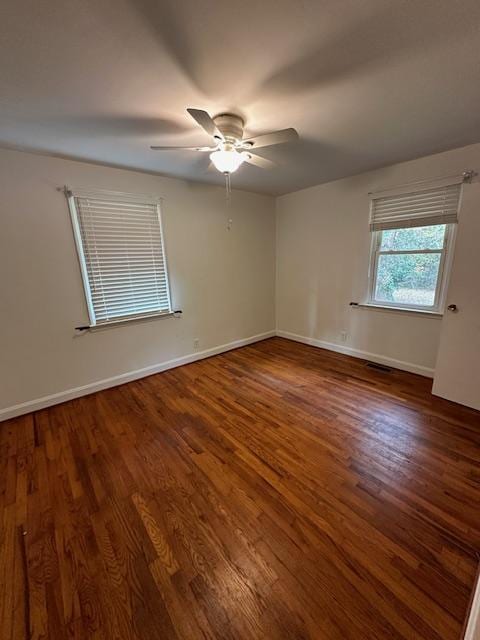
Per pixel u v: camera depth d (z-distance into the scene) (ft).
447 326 8.18
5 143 7.05
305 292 13.85
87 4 3.25
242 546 4.40
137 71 4.41
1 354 7.95
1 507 5.23
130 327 10.30
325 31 3.70
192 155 8.07
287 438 6.99
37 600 3.80
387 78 4.74
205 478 5.80
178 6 3.30
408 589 3.76
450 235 8.91
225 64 4.30
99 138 6.84
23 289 8.07
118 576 4.04
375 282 11.16
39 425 7.83
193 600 3.72
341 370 10.94
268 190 12.89
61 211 8.38
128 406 8.74
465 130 6.86
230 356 12.92
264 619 3.50
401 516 4.82
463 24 3.61
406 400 8.58
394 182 9.67
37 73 4.40
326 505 5.08
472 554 4.18
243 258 13.43
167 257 10.82
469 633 3.12
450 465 5.93
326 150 8.01
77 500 5.35
